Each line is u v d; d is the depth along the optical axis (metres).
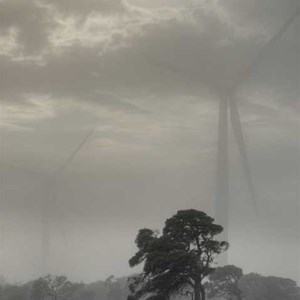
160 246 56.06
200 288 55.72
